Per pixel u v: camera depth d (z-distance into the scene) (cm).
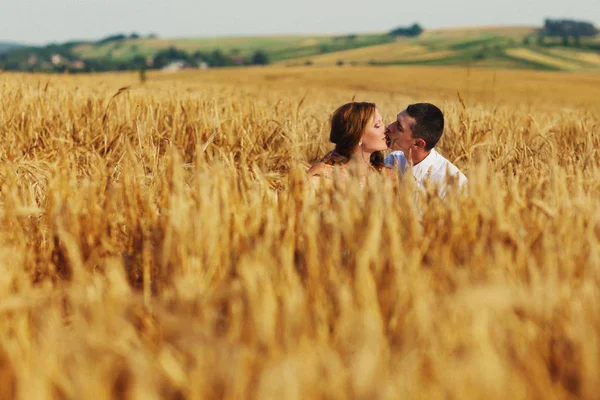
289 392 145
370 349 157
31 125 687
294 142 612
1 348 192
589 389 165
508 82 6131
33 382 160
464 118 682
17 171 464
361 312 196
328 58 16562
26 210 288
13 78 1340
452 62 13600
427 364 177
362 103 434
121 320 188
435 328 189
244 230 270
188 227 253
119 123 719
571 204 292
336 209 289
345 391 159
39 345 197
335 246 246
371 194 288
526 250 242
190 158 669
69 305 245
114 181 448
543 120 834
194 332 174
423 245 257
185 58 19475
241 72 8731
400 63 14388
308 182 334
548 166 458
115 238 306
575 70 11869
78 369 167
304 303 208
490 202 279
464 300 175
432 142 442
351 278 229
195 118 750
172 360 172
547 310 196
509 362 176
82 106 802
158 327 215
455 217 270
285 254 229
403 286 212
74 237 285
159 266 270
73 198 310
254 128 699
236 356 166
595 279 228
